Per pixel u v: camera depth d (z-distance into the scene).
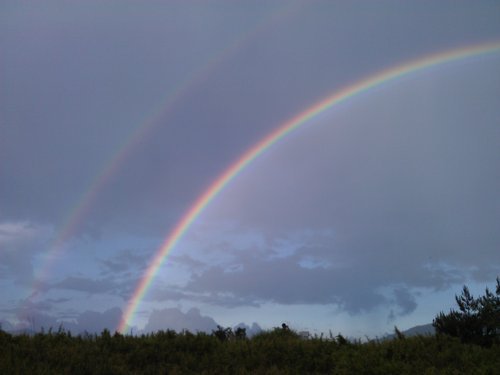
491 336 16.47
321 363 13.91
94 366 11.98
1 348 12.62
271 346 15.20
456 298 17.62
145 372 12.35
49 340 14.28
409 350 14.05
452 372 11.93
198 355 14.60
